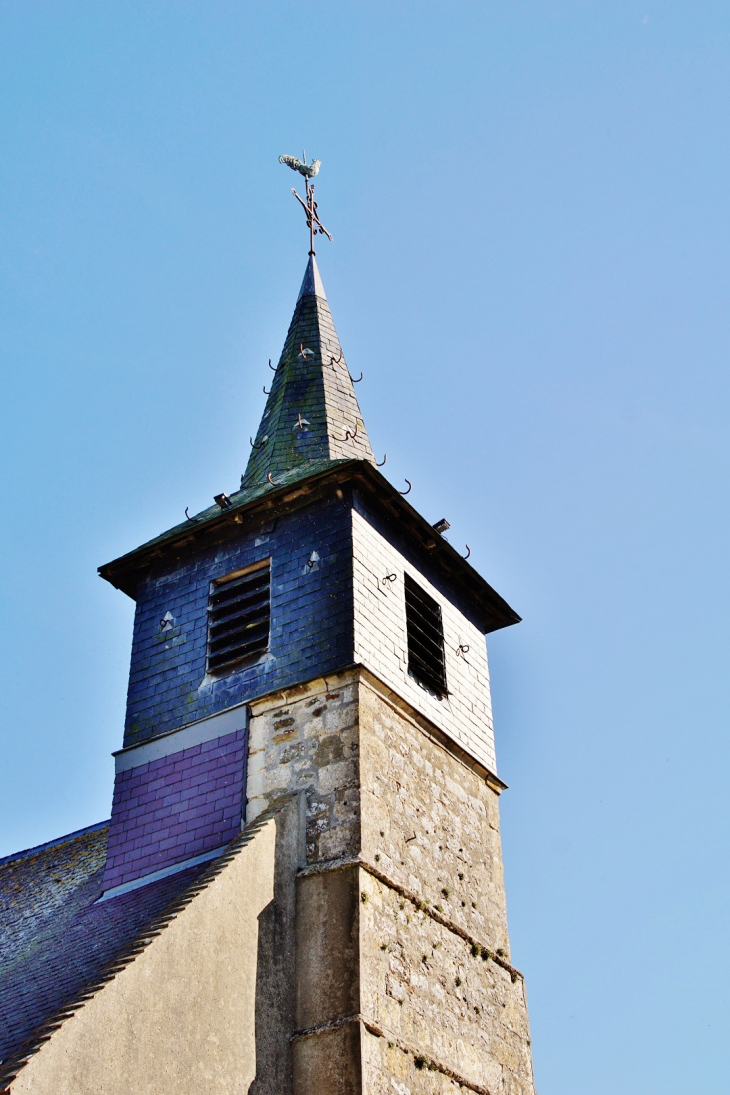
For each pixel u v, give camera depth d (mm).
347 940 18609
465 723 24141
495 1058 20359
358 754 20594
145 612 25062
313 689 21734
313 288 31859
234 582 24281
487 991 21031
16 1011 16594
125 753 23312
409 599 24250
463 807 22922
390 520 24562
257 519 24625
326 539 23422
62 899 22719
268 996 17859
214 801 21484
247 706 22250
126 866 21734
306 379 29062
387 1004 18469
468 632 25812
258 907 18500
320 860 19766
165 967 16297
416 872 20656
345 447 27469
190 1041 16156
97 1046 14812
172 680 23656
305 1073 17562
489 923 22016
